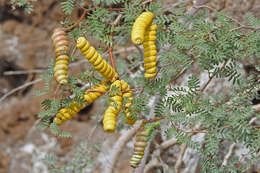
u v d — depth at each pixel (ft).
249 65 1.77
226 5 2.17
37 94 1.44
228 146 2.16
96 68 1.33
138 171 2.00
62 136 1.41
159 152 2.17
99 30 1.42
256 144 1.44
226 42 1.38
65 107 1.40
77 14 1.94
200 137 1.87
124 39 1.90
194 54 1.43
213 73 1.43
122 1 1.46
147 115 1.90
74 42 1.42
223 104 1.45
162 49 1.63
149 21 1.32
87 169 2.24
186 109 1.41
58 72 1.33
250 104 1.51
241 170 1.57
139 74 2.12
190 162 2.19
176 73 1.47
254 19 1.49
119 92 1.34
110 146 2.45
